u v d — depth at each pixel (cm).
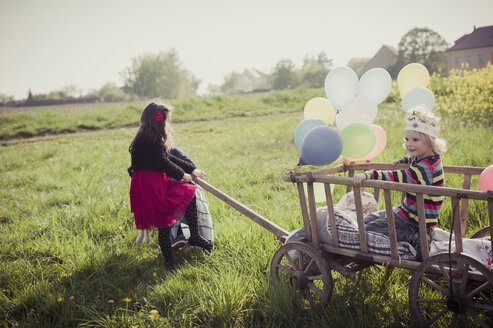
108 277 357
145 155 347
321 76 8412
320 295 282
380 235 273
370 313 261
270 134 1202
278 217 448
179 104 2244
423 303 277
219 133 1405
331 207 280
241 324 279
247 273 336
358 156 308
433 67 5797
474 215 399
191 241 385
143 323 278
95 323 295
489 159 606
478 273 230
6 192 679
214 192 374
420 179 261
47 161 983
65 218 490
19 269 365
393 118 1135
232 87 12031
